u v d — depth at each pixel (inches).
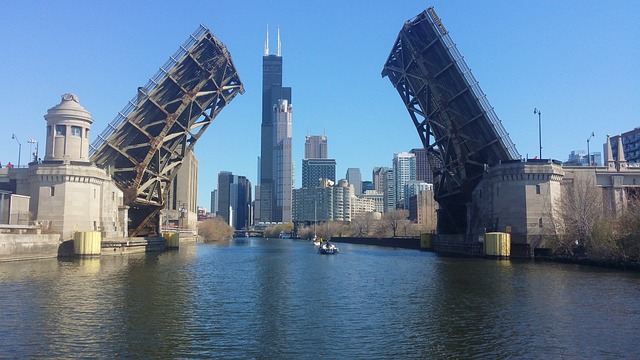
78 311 920.3
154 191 2632.9
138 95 2287.2
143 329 798.5
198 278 1480.1
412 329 810.2
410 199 7495.1
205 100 2536.9
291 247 4286.4
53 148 2171.5
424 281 1402.6
